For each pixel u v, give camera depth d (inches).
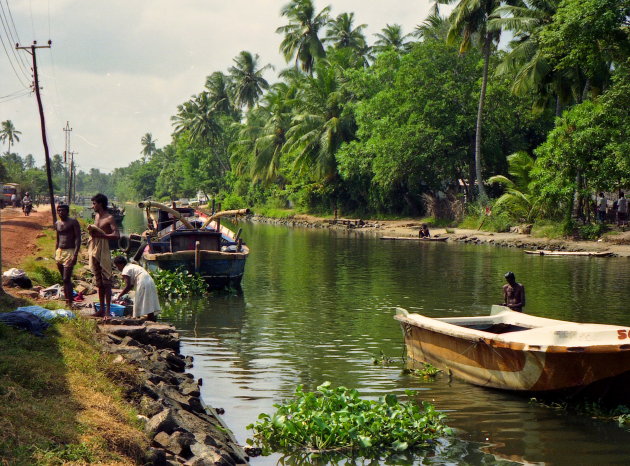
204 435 264.1
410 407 321.1
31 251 852.6
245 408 346.6
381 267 986.1
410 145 1701.5
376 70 2037.4
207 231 786.8
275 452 291.3
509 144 1734.7
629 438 308.5
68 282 477.1
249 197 3088.1
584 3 1137.4
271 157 2632.9
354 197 2273.6
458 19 1489.9
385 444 300.7
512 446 298.7
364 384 394.3
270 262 1063.0
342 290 764.6
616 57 1249.4
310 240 1540.4
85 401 245.0
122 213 2255.2
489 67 1704.0
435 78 1700.3
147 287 488.4
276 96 2687.0
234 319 594.2
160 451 222.1
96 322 411.5
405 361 449.1
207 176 3668.8
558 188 1250.0
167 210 808.9
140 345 399.2
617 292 726.5
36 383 249.4
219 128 3607.3
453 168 1759.4
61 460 190.7
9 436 196.5
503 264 1008.9
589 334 344.2
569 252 1137.4
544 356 345.4
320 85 2273.6
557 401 355.9
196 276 743.1
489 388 386.0
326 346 490.3
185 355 456.8
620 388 338.6
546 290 743.7
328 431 298.4
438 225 1820.9
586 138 1157.7
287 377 406.6
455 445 300.8
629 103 1141.7
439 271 931.3
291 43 2800.2
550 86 1505.9
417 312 625.0
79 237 482.3
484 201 1604.3
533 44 1419.8
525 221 1514.5
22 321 324.2
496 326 440.1
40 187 4384.8
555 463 279.3
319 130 2213.3
